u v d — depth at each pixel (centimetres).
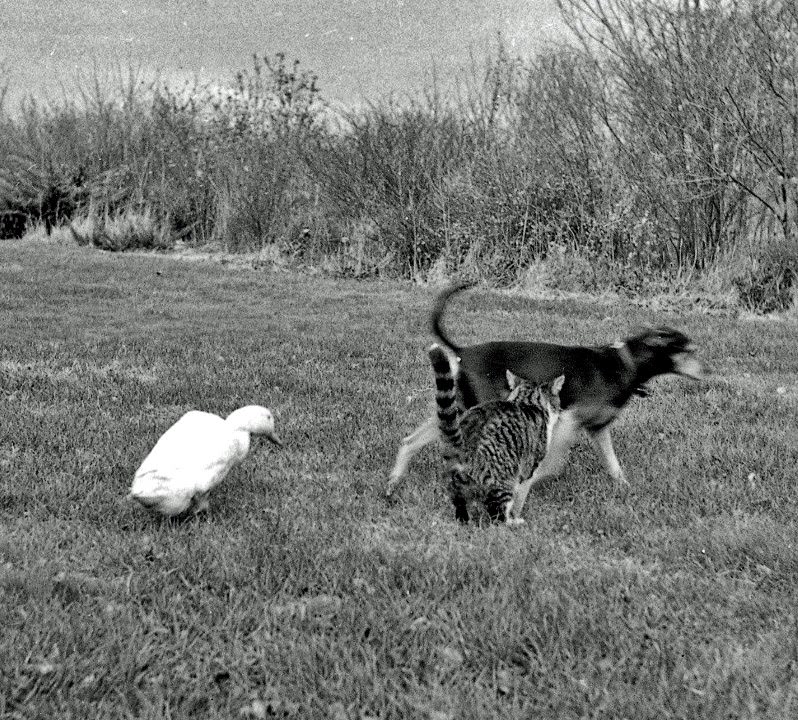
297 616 344
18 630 334
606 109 857
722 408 514
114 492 411
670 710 316
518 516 407
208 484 387
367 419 488
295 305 802
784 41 766
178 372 552
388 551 374
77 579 358
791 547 379
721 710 316
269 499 411
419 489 424
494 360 434
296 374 555
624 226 862
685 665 329
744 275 806
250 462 439
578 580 362
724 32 793
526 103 913
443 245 971
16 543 374
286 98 1165
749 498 417
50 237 1313
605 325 705
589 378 429
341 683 321
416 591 356
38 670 322
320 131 1076
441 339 437
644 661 329
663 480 433
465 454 398
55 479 416
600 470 448
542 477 432
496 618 341
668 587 361
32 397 501
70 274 961
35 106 1389
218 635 338
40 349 591
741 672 326
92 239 1263
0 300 778
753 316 766
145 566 366
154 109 1340
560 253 900
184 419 401
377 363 585
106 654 328
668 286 838
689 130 816
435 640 336
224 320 714
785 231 803
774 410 509
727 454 452
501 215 926
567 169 892
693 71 804
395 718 315
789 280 800
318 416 491
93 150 1369
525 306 799
